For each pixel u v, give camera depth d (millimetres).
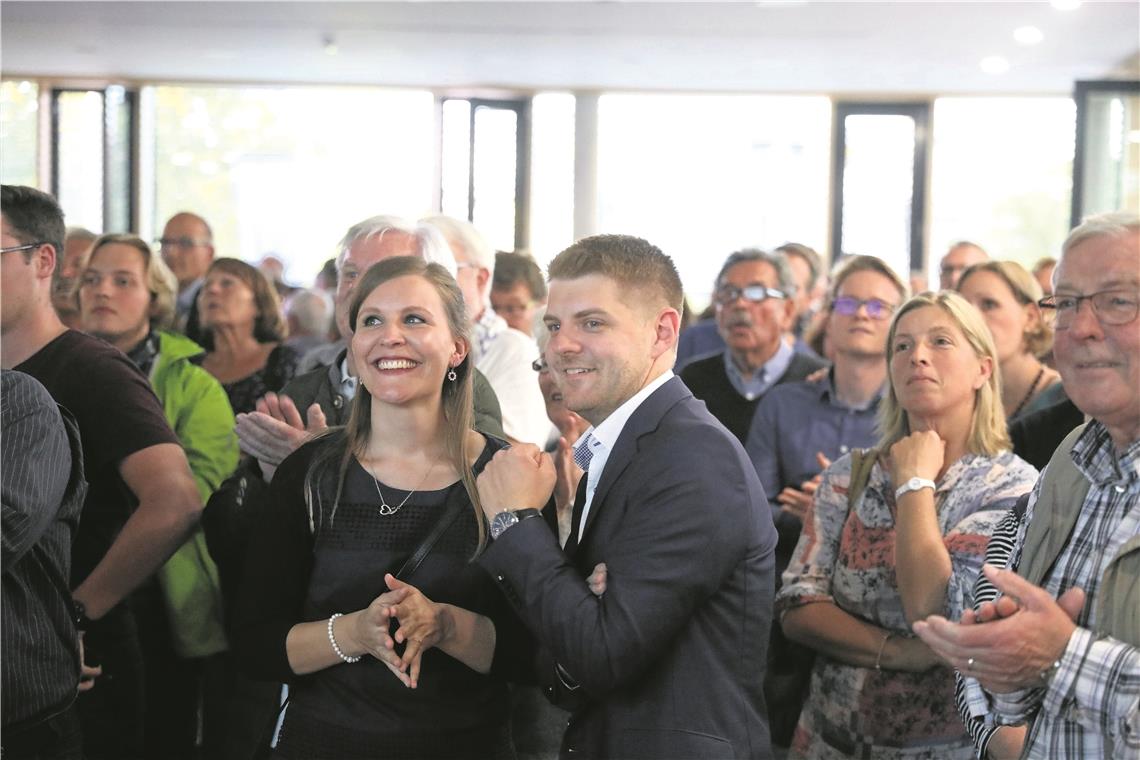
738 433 4242
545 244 11781
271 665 2125
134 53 10438
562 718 3445
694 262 11688
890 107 11523
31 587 2240
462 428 2219
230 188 11688
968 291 3729
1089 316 1748
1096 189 10648
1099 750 1747
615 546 1912
